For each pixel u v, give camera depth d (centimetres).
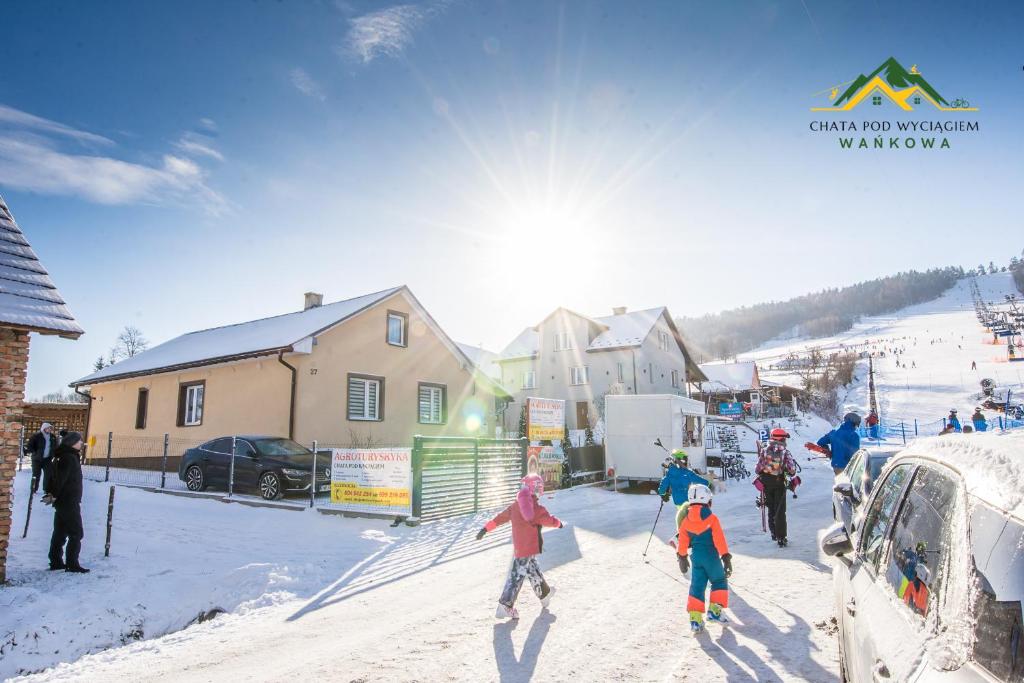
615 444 1762
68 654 640
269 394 1867
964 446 245
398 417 2186
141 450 2214
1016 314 16375
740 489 1825
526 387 4219
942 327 17112
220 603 785
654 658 492
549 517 632
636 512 1334
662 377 4291
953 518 215
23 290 837
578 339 4069
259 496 1467
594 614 618
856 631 282
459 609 666
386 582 820
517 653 520
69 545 861
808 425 4562
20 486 1581
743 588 690
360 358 2056
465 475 1370
